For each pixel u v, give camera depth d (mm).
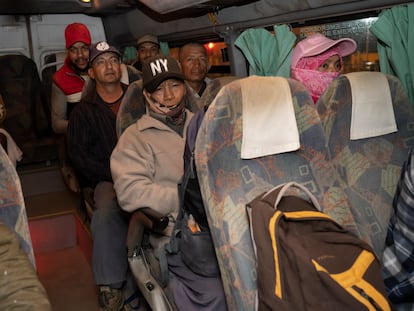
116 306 2471
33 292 1237
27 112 4938
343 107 1823
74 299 2938
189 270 1818
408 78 2283
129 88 2320
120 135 2318
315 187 1625
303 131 1626
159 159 2117
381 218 1858
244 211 1491
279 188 1467
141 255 2000
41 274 3346
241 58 3318
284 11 2754
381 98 1858
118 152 2111
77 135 2891
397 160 1912
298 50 2367
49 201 4332
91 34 5367
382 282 1334
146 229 2064
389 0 2234
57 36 5348
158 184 2113
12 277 1240
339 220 1639
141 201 1917
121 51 5277
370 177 1866
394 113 1896
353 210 1782
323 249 1343
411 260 1559
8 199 1479
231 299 1476
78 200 4262
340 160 1840
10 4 4535
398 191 1646
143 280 1839
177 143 2178
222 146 1509
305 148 1632
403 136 1925
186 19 3617
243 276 1429
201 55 3340
